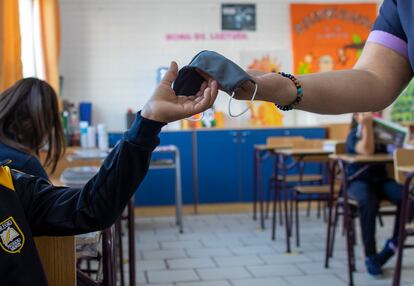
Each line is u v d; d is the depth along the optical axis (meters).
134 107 6.54
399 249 2.95
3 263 1.04
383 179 3.83
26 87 1.80
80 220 1.09
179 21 6.60
